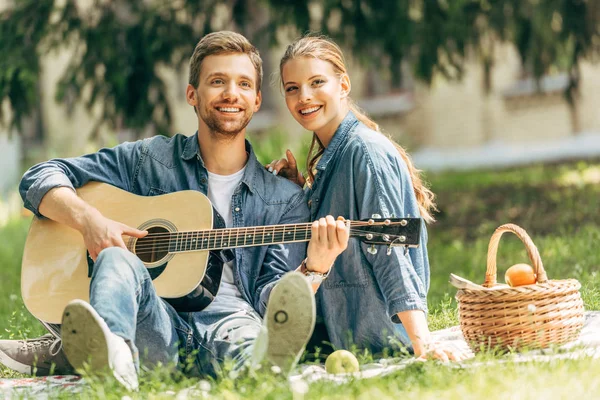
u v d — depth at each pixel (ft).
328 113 16.51
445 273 27.58
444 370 13.35
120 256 13.61
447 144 73.26
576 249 26.89
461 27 39.60
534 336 14.75
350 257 15.65
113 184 16.75
